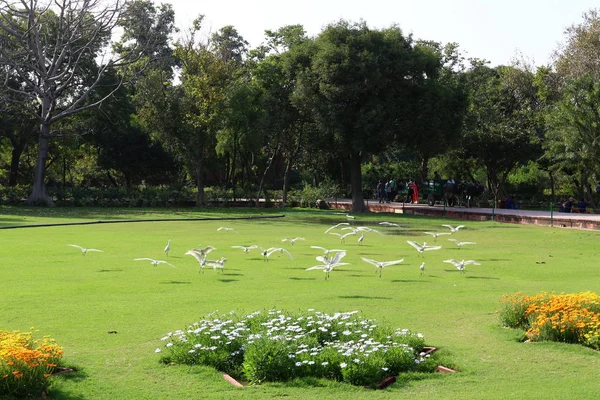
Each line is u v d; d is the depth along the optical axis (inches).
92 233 1101.7
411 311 442.6
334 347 313.7
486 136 1990.7
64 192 2010.3
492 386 282.4
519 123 2003.0
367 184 2461.9
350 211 1886.1
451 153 2144.4
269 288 540.4
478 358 327.3
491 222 1441.9
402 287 550.3
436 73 1806.1
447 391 276.4
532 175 2316.7
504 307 416.2
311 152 2123.5
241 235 1103.0
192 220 1494.8
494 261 765.3
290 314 399.5
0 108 1971.0
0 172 2475.4
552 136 1592.0
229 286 550.3
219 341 324.2
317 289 535.8
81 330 383.2
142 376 294.8
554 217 1346.0
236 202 2118.6
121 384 283.1
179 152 2121.1
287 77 1918.1
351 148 1769.2
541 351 339.0
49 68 1937.7
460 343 356.8
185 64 2048.5
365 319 392.5
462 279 607.5
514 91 2113.7
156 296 498.3
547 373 302.0
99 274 619.2
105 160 2361.0
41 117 1894.7
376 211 2025.1
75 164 2591.0
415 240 1035.3
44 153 1923.0
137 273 628.4
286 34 2075.5
